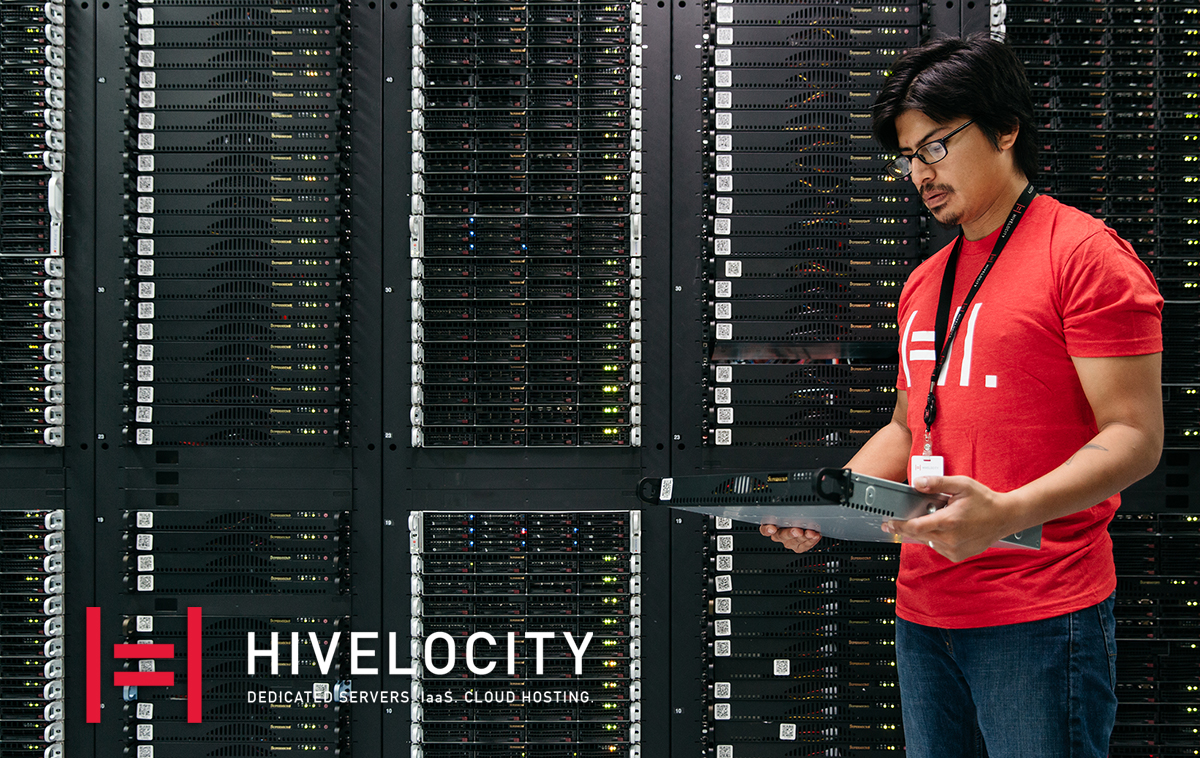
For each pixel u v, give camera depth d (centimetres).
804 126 255
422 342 254
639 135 255
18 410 254
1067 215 134
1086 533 133
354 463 257
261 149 257
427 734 249
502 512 253
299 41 257
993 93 130
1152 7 248
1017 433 132
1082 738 126
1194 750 240
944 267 156
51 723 249
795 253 254
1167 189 249
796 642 250
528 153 255
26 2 256
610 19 256
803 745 248
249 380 256
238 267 257
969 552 113
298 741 249
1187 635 242
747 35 257
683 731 252
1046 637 128
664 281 259
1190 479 248
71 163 261
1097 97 250
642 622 253
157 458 256
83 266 260
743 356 257
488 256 254
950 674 147
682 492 142
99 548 255
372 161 261
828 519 129
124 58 260
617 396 258
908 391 158
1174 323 248
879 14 256
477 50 256
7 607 251
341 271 256
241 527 253
